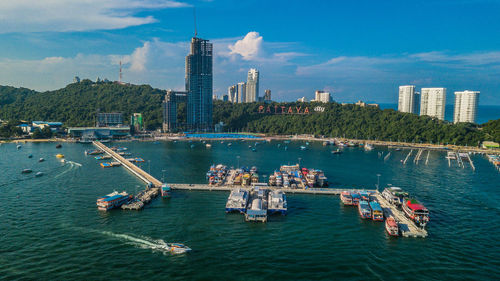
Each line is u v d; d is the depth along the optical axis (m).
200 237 127.62
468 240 127.94
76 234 128.88
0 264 105.25
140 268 103.94
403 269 105.88
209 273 101.69
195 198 179.75
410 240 127.50
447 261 111.44
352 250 118.56
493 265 109.19
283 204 161.50
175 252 114.44
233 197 166.38
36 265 105.00
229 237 128.12
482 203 173.38
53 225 137.62
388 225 133.50
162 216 150.38
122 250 115.75
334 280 99.06
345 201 170.12
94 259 109.31
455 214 156.50
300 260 110.62
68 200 172.38
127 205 159.25
